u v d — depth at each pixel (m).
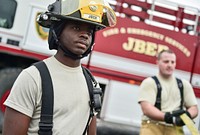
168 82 4.04
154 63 6.34
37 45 5.95
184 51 6.51
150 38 6.34
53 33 2.00
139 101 3.98
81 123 2.02
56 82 1.95
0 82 5.92
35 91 1.91
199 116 6.49
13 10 5.93
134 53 6.28
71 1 1.96
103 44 6.17
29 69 1.95
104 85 6.21
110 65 6.20
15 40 5.92
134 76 6.27
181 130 4.02
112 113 6.23
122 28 6.23
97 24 1.98
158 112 3.87
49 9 2.01
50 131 1.91
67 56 1.99
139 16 6.35
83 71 2.10
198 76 6.56
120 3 6.28
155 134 3.96
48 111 1.91
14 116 1.91
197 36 6.55
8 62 6.04
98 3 1.98
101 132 6.17
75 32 1.98
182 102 4.06
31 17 5.95
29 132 1.94
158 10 6.41
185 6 6.57
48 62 1.99
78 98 2.00
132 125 6.29
